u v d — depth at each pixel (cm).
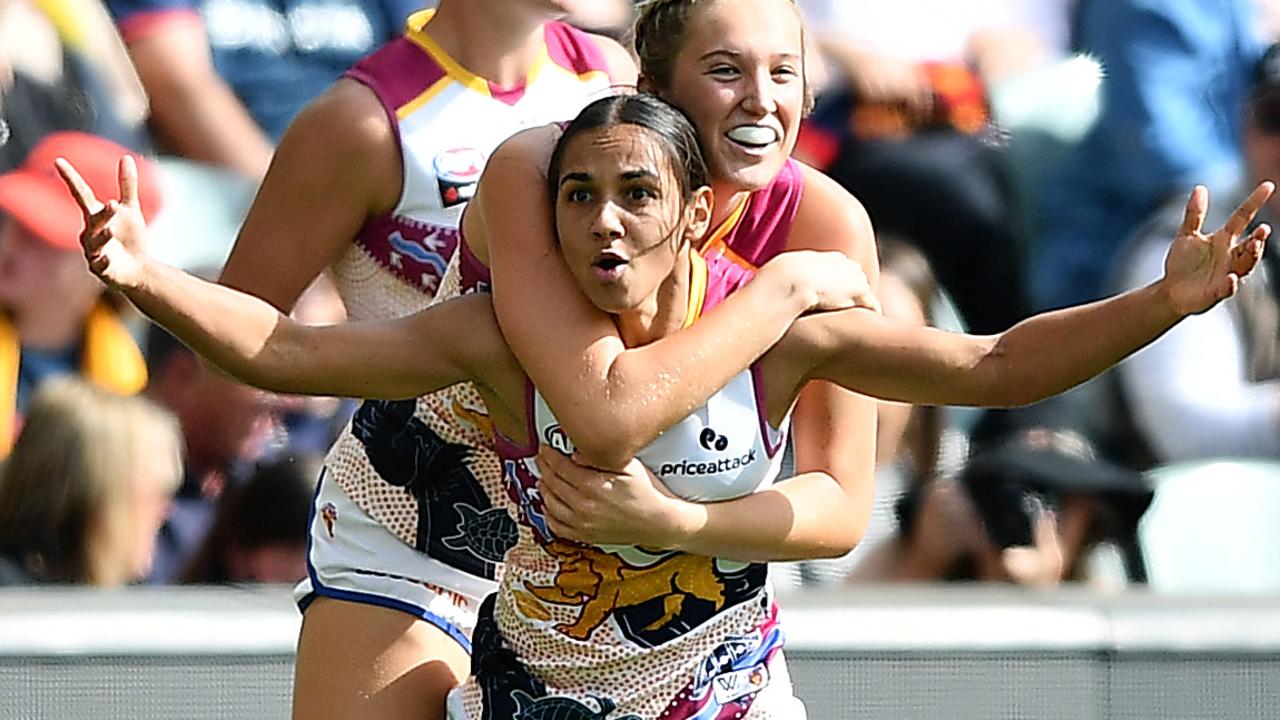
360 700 1177
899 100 2014
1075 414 1872
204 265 1900
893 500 1767
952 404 1050
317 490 1242
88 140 1855
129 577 1683
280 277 1207
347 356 1038
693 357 995
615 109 991
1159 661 1459
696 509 1025
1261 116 2023
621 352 1002
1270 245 1966
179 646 1389
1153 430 1881
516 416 1054
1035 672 1448
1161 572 1772
